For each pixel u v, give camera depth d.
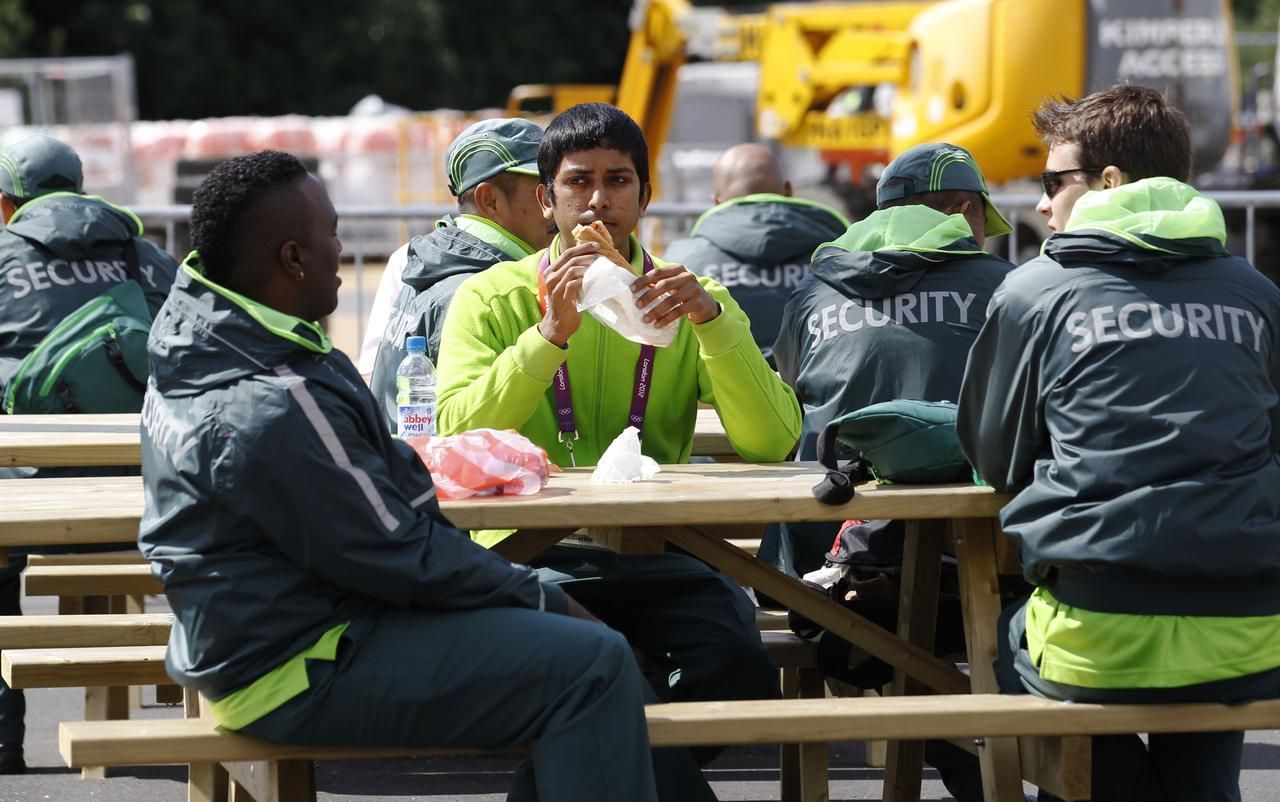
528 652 6.64
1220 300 7.29
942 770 9.44
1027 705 7.28
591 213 8.43
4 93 41.09
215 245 6.72
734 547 8.28
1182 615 7.10
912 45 35.59
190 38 83.56
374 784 11.12
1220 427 7.07
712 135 59.50
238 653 6.59
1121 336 7.18
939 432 7.85
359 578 6.55
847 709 7.23
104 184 41.94
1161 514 6.95
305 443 6.43
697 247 14.05
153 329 6.81
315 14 87.62
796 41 40.34
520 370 8.16
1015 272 7.55
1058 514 7.14
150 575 10.99
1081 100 8.97
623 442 8.01
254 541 6.58
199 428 6.48
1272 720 7.22
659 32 42.53
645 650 8.67
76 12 83.19
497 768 11.54
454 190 10.73
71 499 7.93
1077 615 7.21
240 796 8.38
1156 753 7.88
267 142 57.75
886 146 40.00
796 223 13.88
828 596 9.25
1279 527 7.05
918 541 8.55
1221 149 34.72
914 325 9.39
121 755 6.70
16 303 12.02
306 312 6.85
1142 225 7.30
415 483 6.90
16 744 11.22
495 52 89.62
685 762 7.67
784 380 10.30
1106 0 33.03
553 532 8.16
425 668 6.64
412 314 10.32
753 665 8.43
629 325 7.98
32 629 9.56
